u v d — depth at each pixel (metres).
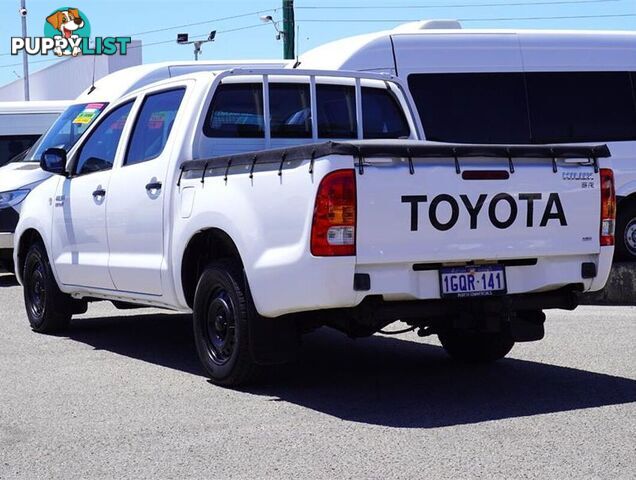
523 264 6.91
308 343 9.33
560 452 5.55
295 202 6.42
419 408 6.64
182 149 7.73
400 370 7.99
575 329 9.71
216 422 6.29
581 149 7.01
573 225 6.97
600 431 5.98
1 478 5.23
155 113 8.34
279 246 6.56
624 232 14.24
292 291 6.45
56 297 9.73
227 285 7.05
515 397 6.95
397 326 10.26
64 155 9.26
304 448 5.68
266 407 6.68
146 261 8.03
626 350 8.61
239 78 8.04
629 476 5.12
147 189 7.99
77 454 5.64
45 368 8.09
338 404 6.77
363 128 8.67
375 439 5.85
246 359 7.02
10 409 6.70
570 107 13.79
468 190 6.59
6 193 14.91
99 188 8.73
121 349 8.99
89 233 8.90
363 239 6.31
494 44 13.59
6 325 10.55
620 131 14.01
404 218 6.41
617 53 14.16
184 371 7.94
